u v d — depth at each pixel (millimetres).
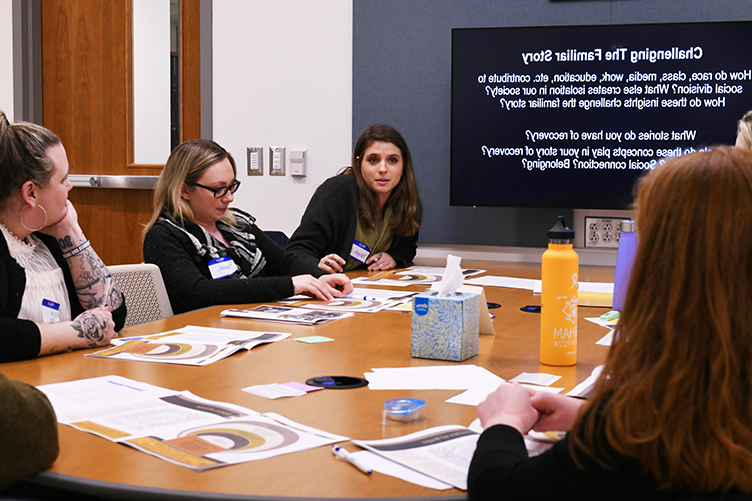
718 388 577
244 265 2336
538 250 3379
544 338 1238
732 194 598
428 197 3494
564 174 3229
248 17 3646
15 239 1417
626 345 629
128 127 3900
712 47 3021
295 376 1144
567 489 609
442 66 3422
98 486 702
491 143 3295
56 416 840
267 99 3656
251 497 669
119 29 3867
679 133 3094
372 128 2859
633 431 583
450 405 989
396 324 1604
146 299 1964
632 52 3105
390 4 3455
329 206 2807
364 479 721
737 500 575
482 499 656
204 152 2240
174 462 759
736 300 588
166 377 1125
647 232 636
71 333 1295
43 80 3988
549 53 3191
